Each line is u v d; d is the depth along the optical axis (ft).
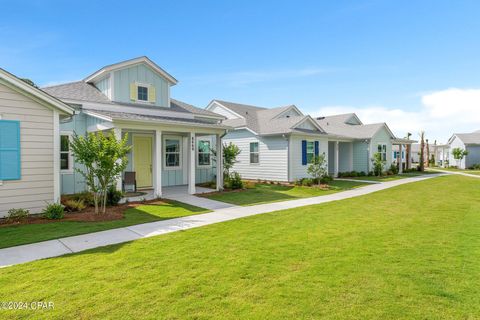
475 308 10.44
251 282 12.53
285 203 34.63
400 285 12.26
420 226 22.91
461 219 25.58
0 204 24.72
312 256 15.81
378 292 11.63
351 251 16.67
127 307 10.43
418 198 38.83
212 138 54.80
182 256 15.78
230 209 30.30
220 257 15.64
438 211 29.45
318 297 11.21
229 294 11.44
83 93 42.11
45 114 27.14
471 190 47.60
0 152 24.82
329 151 82.89
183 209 30.01
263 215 27.17
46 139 27.17
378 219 25.55
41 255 16.11
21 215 24.57
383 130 83.56
